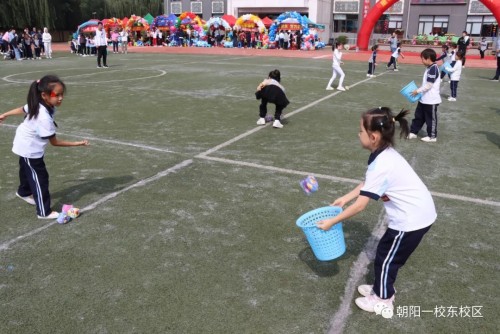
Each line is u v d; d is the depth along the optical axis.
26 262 3.49
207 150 6.54
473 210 4.52
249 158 6.16
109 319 2.82
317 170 5.69
